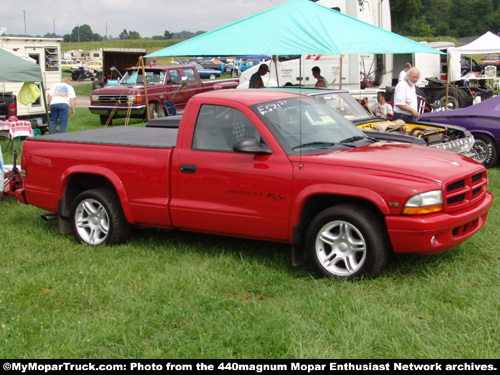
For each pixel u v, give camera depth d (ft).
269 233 16.96
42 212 25.58
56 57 65.77
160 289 15.66
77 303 15.35
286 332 12.78
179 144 18.43
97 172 19.79
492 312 13.43
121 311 14.56
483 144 32.91
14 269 18.07
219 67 157.79
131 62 92.63
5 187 26.30
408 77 32.27
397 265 16.90
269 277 16.47
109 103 59.47
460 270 16.34
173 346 12.64
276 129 17.16
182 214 18.30
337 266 16.47
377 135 25.22
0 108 46.06
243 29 32.48
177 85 62.59
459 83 69.72
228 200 17.46
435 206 15.10
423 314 13.69
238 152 17.16
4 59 41.91
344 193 15.58
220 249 19.27
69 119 66.69
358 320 13.19
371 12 55.31
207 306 14.57
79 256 19.10
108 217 19.93
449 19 399.44
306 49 30.35
